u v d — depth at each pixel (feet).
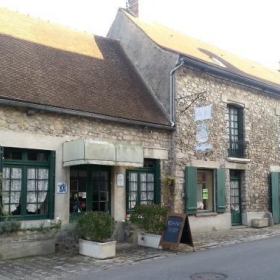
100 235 30.04
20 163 31.24
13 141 30.45
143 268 26.12
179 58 42.39
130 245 35.04
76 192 35.09
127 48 49.42
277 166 55.93
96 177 36.58
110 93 40.29
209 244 35.94
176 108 42.39
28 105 30.71
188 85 44.14
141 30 47.78
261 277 22.66
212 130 46.39
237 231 45.60
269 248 33.30
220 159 47.14
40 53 39.47
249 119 51.93
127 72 46.01
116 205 36.99
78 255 30.66
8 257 29.45
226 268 25.48
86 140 31.89
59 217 32.73
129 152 34.68
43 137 32.22
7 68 34.14
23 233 30.42
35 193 31.94
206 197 46.55
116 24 51.96
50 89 34.91
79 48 44.57
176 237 32.19
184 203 42.32
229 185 48.52
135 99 42.04
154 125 39.81
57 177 32.89
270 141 55.16
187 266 26.37
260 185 52.75
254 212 51.26
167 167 41.68
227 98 48.85
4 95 29.96
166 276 23.61
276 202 54.24
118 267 26.68
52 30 44.70
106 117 35.81
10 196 30.53
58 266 27.02
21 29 41.37
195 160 43.86
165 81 43.57
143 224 34.35
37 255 30.76
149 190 40.50
